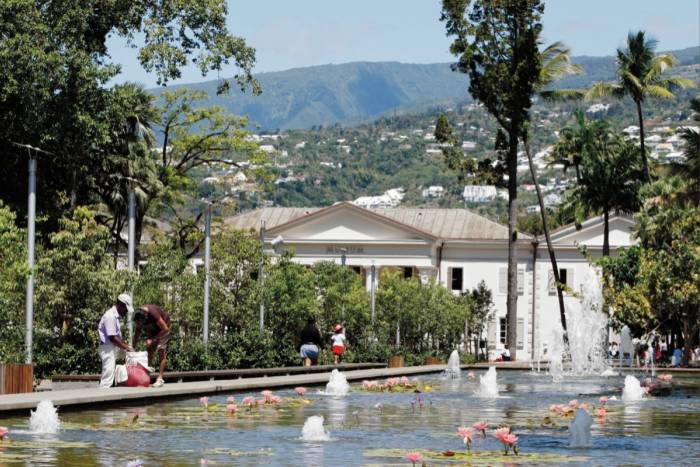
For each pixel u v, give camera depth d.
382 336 88.06
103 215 77.81
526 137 95.31
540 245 135.50
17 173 62.78
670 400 37.16
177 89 82.62
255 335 56.22
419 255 133.25
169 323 36.06
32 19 58.44
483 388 38.78
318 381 44.59
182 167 85.12
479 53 93.69
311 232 134.25
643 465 18.80
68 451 20.05
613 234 133.75
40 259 40.34
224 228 84.62
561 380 54.47
